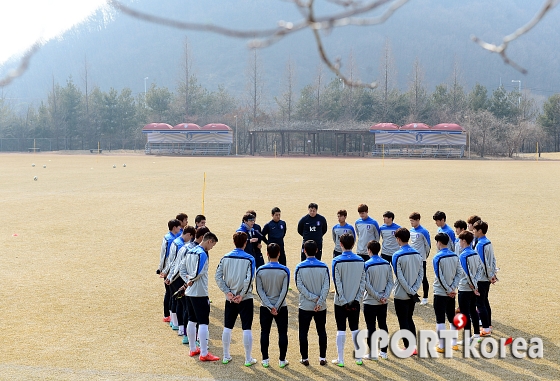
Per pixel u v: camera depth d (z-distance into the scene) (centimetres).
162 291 1278
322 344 868
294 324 1076
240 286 853
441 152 8556
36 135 11950
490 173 4788
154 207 2639
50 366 842
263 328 860
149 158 8006
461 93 11838
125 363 862
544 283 1325
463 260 930
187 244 959
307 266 861
